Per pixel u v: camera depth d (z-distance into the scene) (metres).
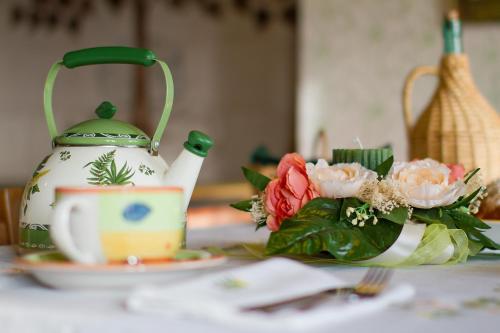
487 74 3.61
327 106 3.99
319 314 0.56
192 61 5.63
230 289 0.61
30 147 5.69
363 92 3.91
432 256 0.85
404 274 0.80
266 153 2.57
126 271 0.63
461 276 0.78
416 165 0.89
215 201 2.66
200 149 0.86
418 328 0.57
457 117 1.28
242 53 5.60
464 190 0.87
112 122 0.88
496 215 1.04
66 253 0.66
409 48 3.80
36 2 5.67
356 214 0.83
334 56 3.96
